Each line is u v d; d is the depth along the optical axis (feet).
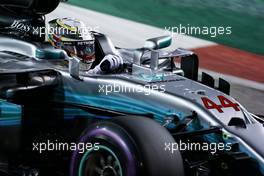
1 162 34.88
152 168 27.17
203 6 72.33
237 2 71.00
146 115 32.19
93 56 36.45
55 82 34.14
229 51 66.80
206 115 31.32
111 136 28.40
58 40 36.09
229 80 59.88
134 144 27.55
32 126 34.04
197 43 68.03
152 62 35.78
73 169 30.45
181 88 33.30
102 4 75.77
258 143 30.94
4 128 34.35
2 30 39.11
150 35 69.31
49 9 39.19
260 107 53.62
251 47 67.77
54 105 34.50
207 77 37.63
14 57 36.45
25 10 38.55
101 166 29.32
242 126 31.94
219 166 31.32
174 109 31.76
